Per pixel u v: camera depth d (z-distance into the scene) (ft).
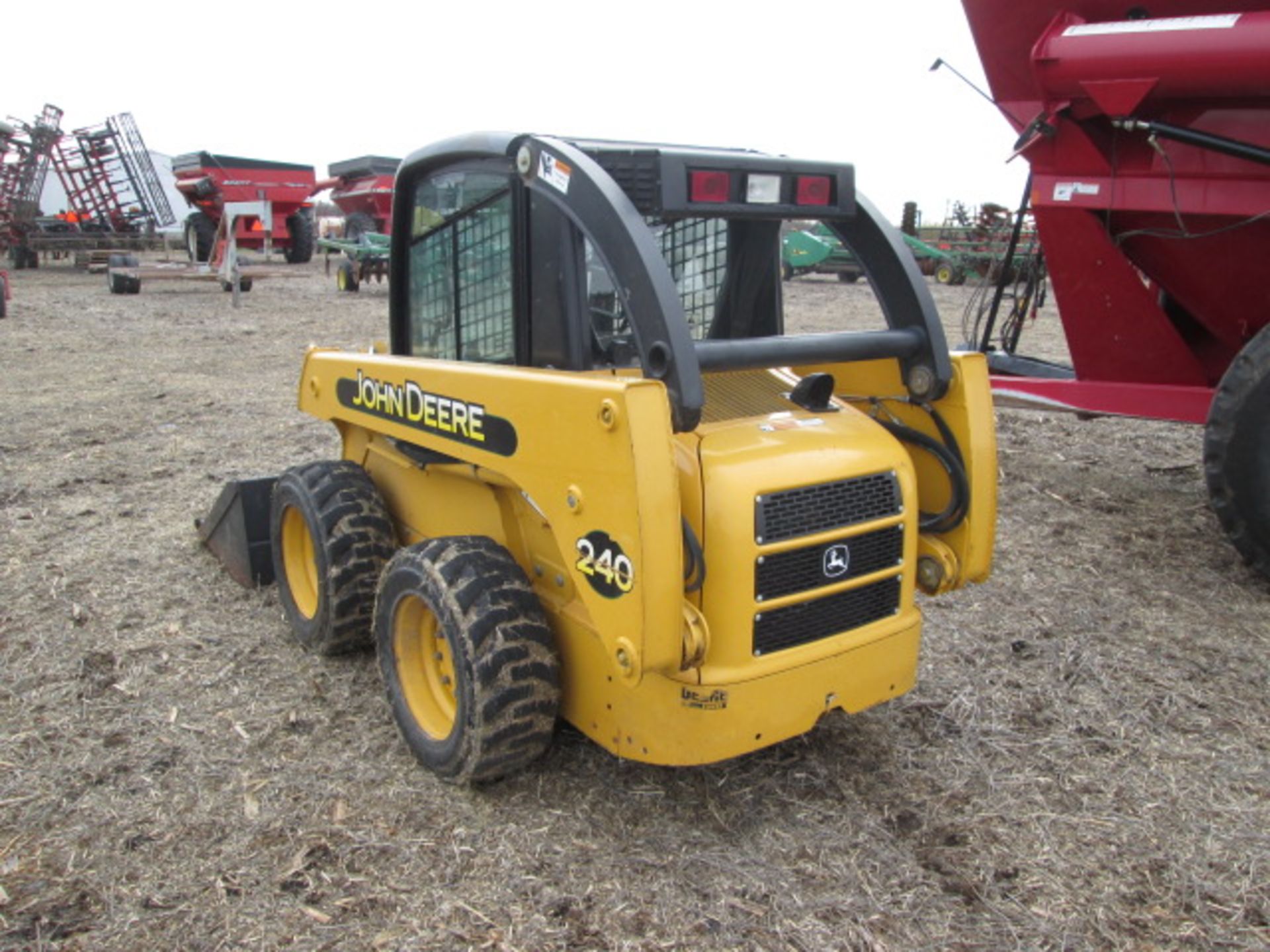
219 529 16.14
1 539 17.62
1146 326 19.76
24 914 8.48
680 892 8.85
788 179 9.18
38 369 35.09
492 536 10.88
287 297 61.98
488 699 9.34
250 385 32.71
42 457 23.24
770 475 8.78
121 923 8.41
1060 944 8.41
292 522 13.69
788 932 8.43
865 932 8.45
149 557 16.80
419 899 8.71
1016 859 9.47
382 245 65.67
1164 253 18.88
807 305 60.03
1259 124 16.44
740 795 10.27
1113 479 22.63
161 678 12.69
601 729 9.55
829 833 9.71
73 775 10.53
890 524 9.64
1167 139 17.47
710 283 11.07
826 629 9.43
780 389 10.32
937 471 10.58
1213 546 18.24
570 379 8.34
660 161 8.43
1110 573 16.92
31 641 13.65
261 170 77.61
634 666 8.00
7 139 75.92
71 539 17.69
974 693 12.64
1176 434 27.09
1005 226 40.93
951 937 8.43
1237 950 8.39
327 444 24.93
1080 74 17.22
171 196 108.37
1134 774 10.98
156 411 28.43
